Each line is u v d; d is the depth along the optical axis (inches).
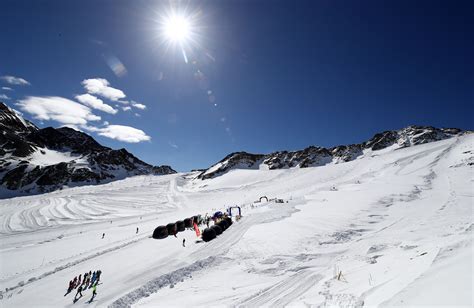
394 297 348.5
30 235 2327.8
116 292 829.2
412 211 1371.8
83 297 813.9
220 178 5570.9
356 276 622.2
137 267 1021.8
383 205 1540.4
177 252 1171.3
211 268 948.0
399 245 842.2
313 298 545.3
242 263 954.1
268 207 2004.2
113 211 3344.0
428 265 436.1
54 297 833.5
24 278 1051.9
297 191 3225.9
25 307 786.2
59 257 1397.6
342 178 3631.9
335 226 1226.0
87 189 5428.2
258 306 597.9
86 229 2475.4
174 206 3604.8
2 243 2073.1
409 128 5984.3
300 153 6358.3
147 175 7667.3
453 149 3614.7
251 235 1234.0
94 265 1095.0
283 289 677.9
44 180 5590.6
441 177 2354.8
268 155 6899.6
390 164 3629.4
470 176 2164.1
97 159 7455.7
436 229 979.3
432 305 285.6
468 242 478.3
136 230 2004.2
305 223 1318.9
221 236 1334.9
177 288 813.2
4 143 6825.8
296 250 1010.1
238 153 6914.4
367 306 376.5
